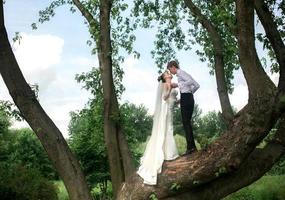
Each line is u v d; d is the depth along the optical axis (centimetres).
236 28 1084
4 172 1984
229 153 1099
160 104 1197
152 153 1178
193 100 1172
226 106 1436
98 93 1526
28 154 4575
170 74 1202
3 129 4412
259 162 1179
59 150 1227
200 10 1638
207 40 1778
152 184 1154
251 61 1064
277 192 2411
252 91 1082
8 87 1212
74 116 1550
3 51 1200
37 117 1216
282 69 1101
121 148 1318
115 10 1499
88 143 2409
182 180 1133
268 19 1145
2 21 1193
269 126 1088
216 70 1500
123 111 1427
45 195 2011
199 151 1152
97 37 1361
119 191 1250
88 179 2469
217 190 1173
